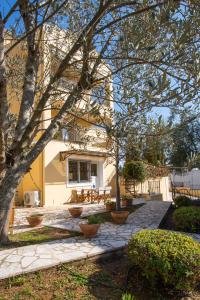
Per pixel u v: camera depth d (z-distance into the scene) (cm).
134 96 351
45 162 1429
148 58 361
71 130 538
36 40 500
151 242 454
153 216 1013
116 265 539
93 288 445
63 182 1534
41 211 1223
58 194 1495
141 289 444
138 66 406
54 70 582
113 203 1194
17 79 596
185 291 436
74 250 583
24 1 385
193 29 293
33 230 806
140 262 439
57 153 1502
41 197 1410
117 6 340
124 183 1806
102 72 443
